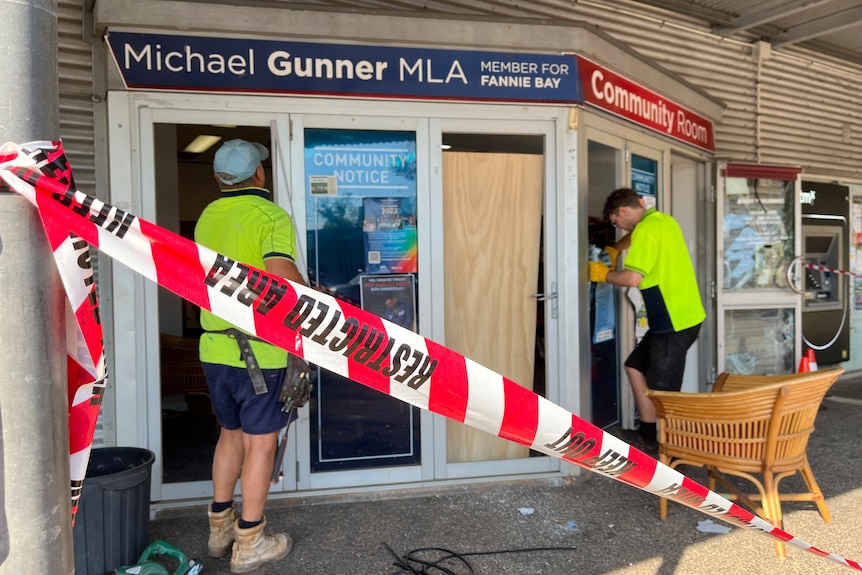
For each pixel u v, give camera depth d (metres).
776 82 6.64
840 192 7.39
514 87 4.01
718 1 5.69
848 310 7.57
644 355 4.64
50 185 1.28
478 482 4.09
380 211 3.95
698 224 6.11
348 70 3.81
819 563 3.11
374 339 1.62
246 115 3.76
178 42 3.61
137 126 3.62
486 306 4.16
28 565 1.24
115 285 3.62
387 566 3.09
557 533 3.44
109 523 2.83
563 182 4.12
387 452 4.00
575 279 4.14
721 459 3.29
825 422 5.61
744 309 6.10
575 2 5.18
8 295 1.23
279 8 3.68
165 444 4.86
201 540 3.38
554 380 4.17
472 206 4.11
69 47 3.71
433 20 3.86
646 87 4.91
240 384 2.98
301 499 3.86
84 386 1.44
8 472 1.23
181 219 4.58
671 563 3.11
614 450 1.88
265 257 2.92
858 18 5.91
